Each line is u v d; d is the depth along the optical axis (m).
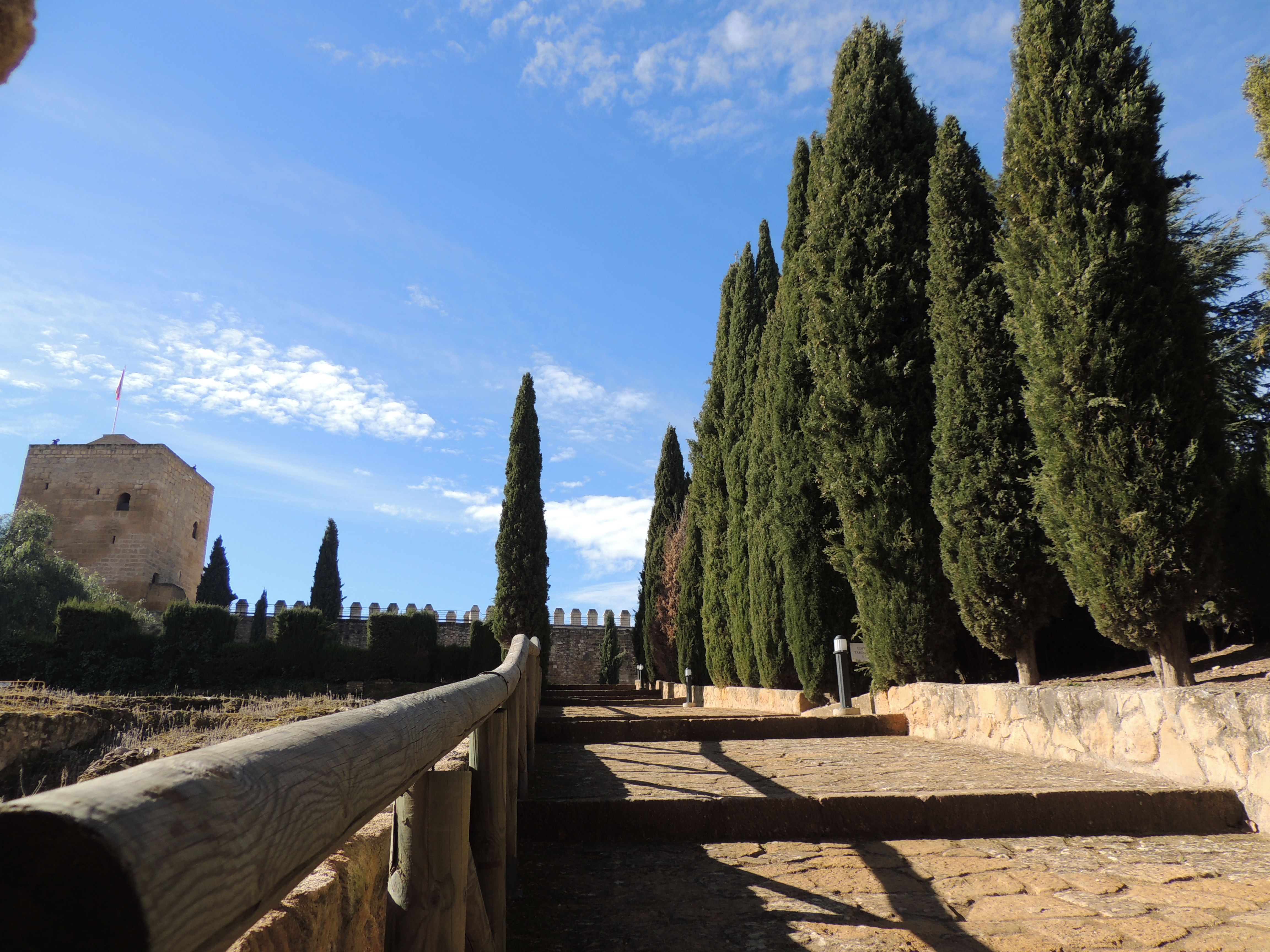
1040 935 2.88
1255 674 6.36
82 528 47.97
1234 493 8.14
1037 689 6.11
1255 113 8.14
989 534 7.61
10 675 24.52
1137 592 5.45
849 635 11.17
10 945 0.41
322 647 27.45
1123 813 4.36
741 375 17.05
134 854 0.43
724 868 3.89
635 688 30.36
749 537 14.20
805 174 13.47
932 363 9.34
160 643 26.03
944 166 8.62
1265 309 12.41
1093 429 5.71
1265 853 3.81
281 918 1.19
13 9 1.23
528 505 27.47
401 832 1.65
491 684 2.49
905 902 3.30
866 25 10.83
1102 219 5.89
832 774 5.46
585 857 4.14
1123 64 6.23
